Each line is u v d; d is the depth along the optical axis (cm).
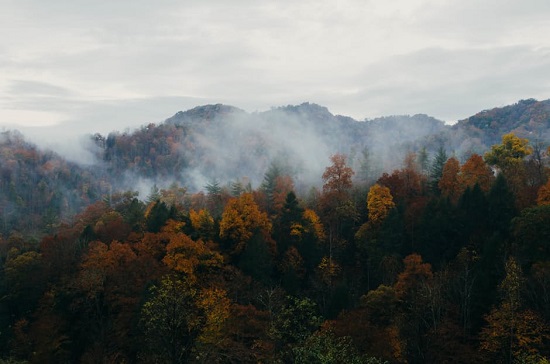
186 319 3412
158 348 3497
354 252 7894
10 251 9431
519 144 8362
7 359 5672
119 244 7181
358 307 6012
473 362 4641
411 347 5034
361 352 4431
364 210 8744
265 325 4800
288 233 7825
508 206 6444
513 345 4484
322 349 3319
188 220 8162
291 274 6619
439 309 5191
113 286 6356
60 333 6053
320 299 6688
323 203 8650
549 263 5134
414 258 5978
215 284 6166
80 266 7144
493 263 5369
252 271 6688
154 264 6619
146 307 3594
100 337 5891
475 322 5197
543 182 7650
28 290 7281
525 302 4941
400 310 5644
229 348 4322
